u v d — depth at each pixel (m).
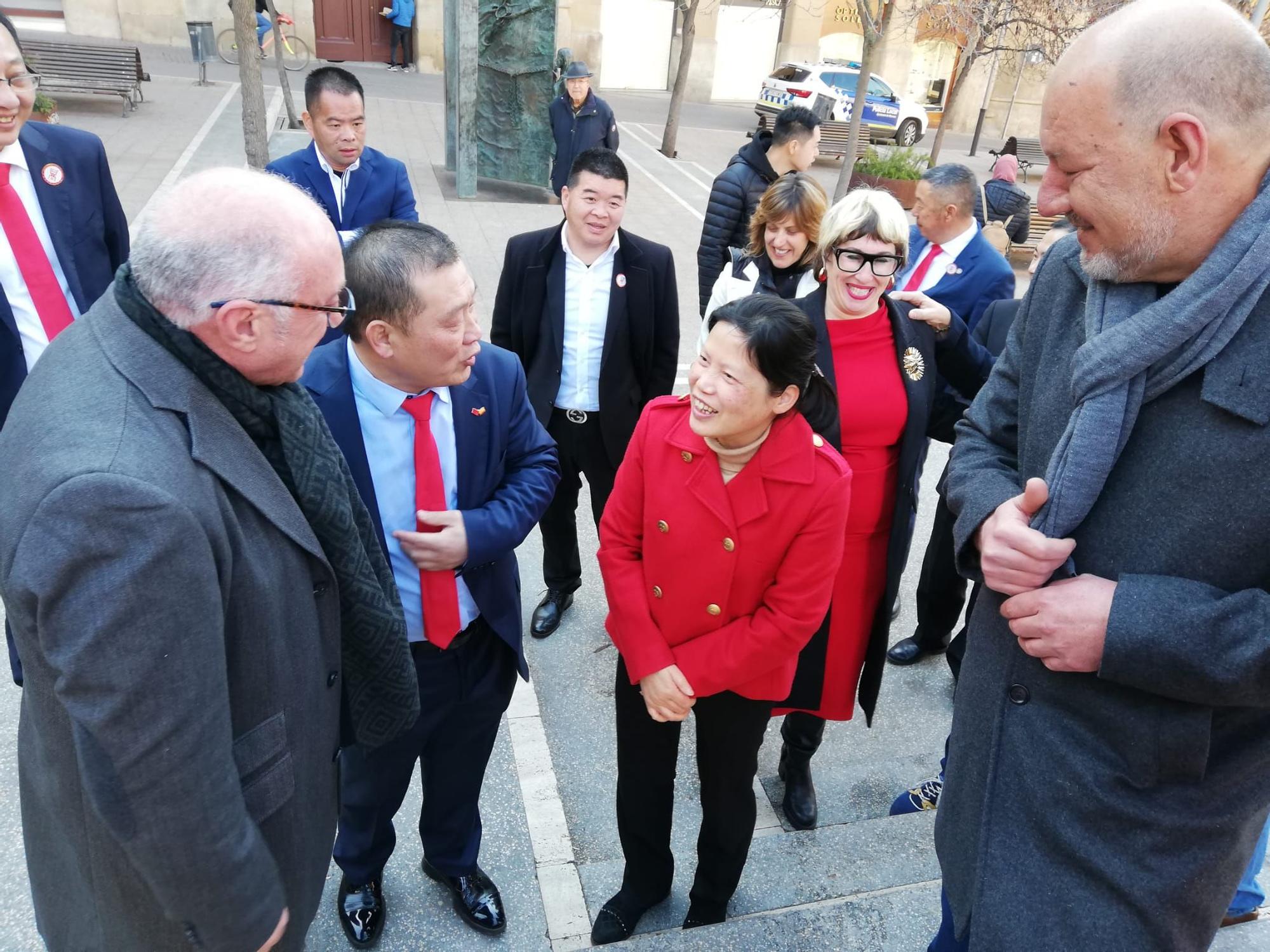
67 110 10.95
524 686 3.17
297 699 1.33
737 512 1.76
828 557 1.78
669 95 21.25
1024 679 1.38
